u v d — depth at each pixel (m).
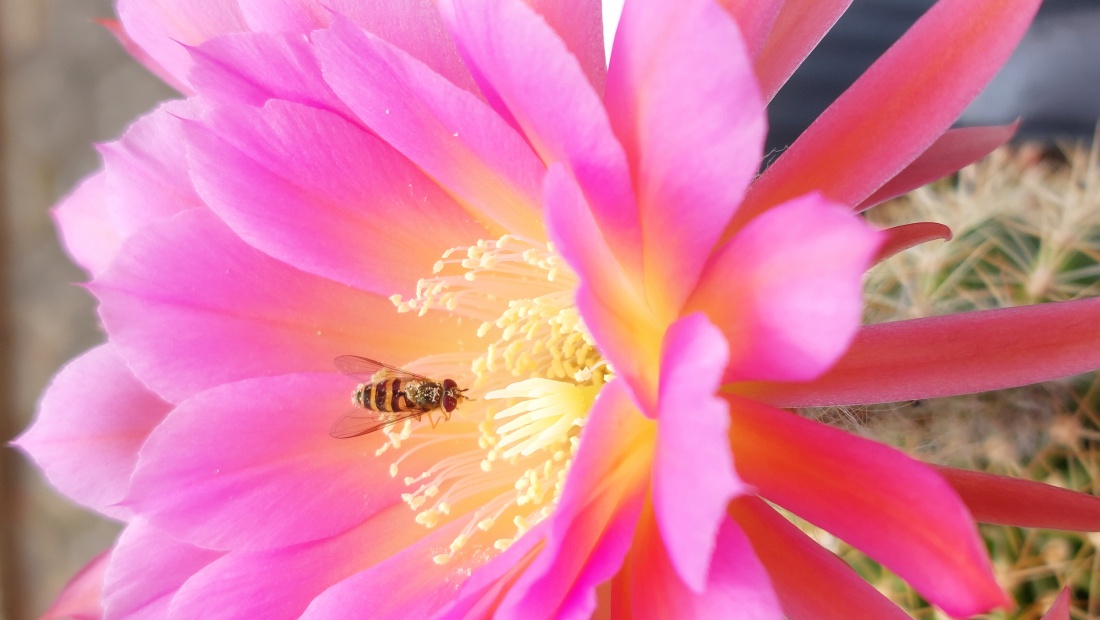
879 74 0.09
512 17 0.07
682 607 0.07
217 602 0.09
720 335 0.06
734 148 0.07
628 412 0.08
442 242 0.10
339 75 0.09
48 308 0.29
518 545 0.08
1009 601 0.06
